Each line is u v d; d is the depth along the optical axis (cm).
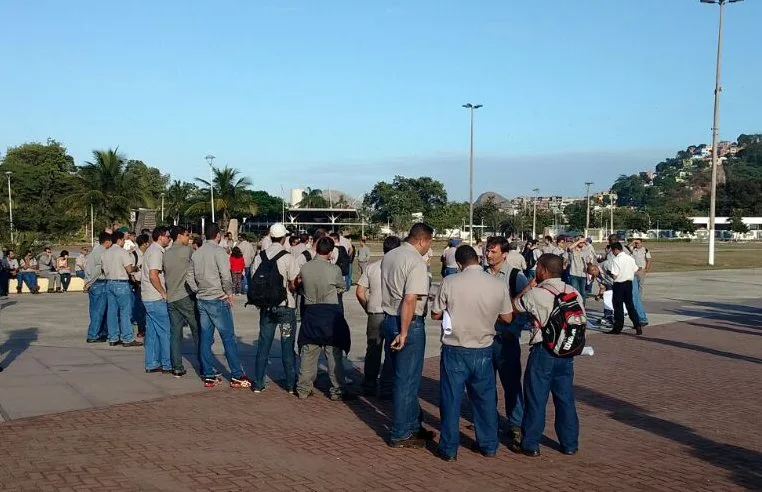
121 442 689
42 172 7994
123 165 6306
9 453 650
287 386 920
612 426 781
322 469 620
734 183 16675
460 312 656
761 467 640
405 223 9525
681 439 731
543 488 581
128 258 1240
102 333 1329
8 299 2131
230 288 937
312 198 11344
